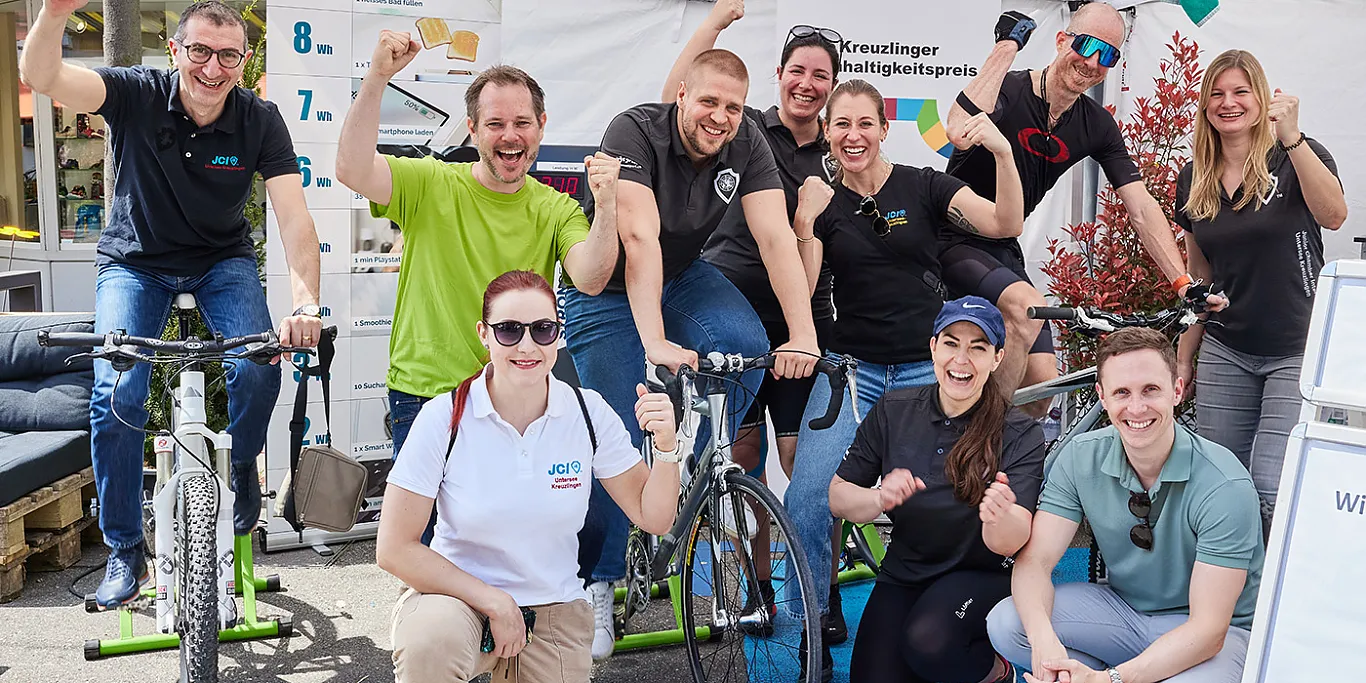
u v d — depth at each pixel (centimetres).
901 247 404
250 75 596
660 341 333
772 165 381
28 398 502
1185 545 289
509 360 267
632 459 288
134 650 386
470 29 494
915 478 320
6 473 439
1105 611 303
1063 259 552
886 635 323
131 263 402
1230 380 441
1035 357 455
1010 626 304
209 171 391
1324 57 552
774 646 347
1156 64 566
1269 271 422
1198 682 273
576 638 283
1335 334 232
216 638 317
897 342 412
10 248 877
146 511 353
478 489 270
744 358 346
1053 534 303
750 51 522
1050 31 554
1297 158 412
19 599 442
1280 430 424
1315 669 227
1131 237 546
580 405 281
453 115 496
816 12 508
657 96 513
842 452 371
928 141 530
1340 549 227
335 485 344
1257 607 236
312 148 484
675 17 511
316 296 389
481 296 356
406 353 356
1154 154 550
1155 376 279
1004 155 415
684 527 344
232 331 405
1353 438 228
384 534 267
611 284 371
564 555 283
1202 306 376
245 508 408
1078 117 477
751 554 335
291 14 473
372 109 337
